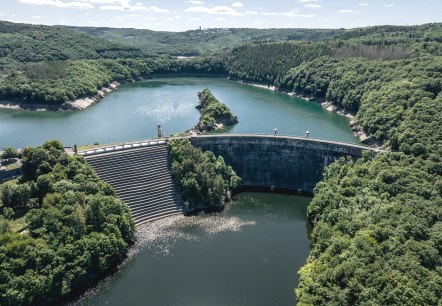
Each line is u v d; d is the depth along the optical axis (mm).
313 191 141875
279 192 154250
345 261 85688
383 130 182750
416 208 98438
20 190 105062
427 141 133375
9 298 84188
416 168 118062
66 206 103125
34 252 90688
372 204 106438
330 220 109625
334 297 79500
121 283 101188
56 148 125375
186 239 120438
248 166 159875
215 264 108875
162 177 140125
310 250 116062
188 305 93375
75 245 98375
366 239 90000
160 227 125688
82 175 118438
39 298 89500
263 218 134000
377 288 76812
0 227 93875
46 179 109438
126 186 133375
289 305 94188
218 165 147250
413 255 83312
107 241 104188
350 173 128000
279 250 115875
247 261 110500
